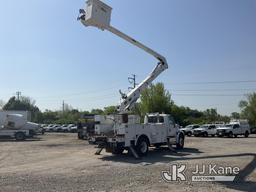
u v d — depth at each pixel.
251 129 64.31
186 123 68.69
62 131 73.44
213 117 99.19
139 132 21.42
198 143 32.25
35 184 12.02
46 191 10.88
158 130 23.08
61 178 13.23
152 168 15.77
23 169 15.80
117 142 20.52
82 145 30.55
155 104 65.56
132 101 22.58
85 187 11.48
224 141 35.62
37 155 21.95
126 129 20.62
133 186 11.63
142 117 25.19
